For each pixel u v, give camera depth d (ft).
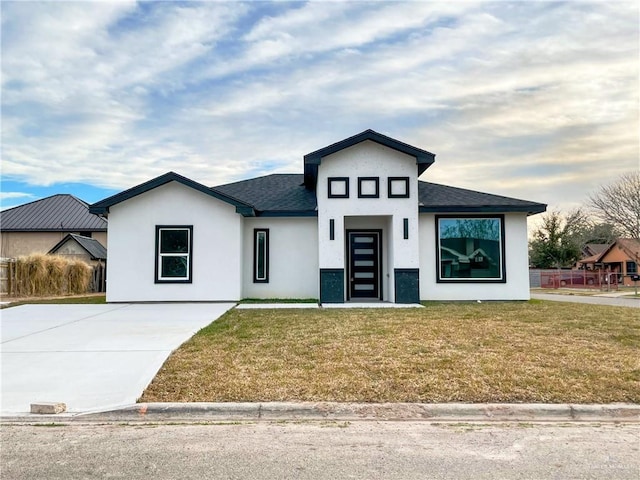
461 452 12.52
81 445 13.06
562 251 151.43
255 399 16.56
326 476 10.99
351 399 16.60
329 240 45.68
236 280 46.80
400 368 19.79
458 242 47.96
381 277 49.16
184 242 47.14
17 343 25.62
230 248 47.09
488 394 16.93
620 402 16.35
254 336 26.58
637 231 119.75
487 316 34.17
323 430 14.32
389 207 45.93
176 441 13.34
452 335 26.53
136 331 29.04
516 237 48.08
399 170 46.37
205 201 47.21
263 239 49.75
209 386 17.80
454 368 19.74
